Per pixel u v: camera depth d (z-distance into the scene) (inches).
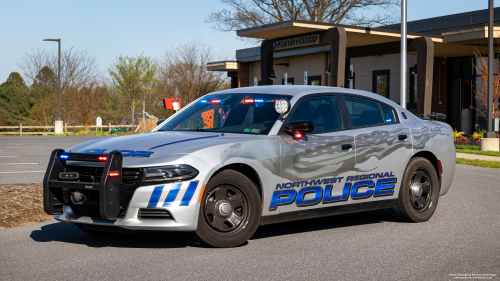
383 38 852.0
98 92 1936.5
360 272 174.9
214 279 165.9
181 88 1843.0
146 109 2117.4
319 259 191.0
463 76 1003.3
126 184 191.9
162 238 223.9
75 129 2014.0
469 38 809.5
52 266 181.2
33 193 321.1
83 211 202.7
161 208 189.5
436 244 216.1
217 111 240.7
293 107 227.9
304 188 223.9
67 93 2116.1
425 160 265.9
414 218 260.7
